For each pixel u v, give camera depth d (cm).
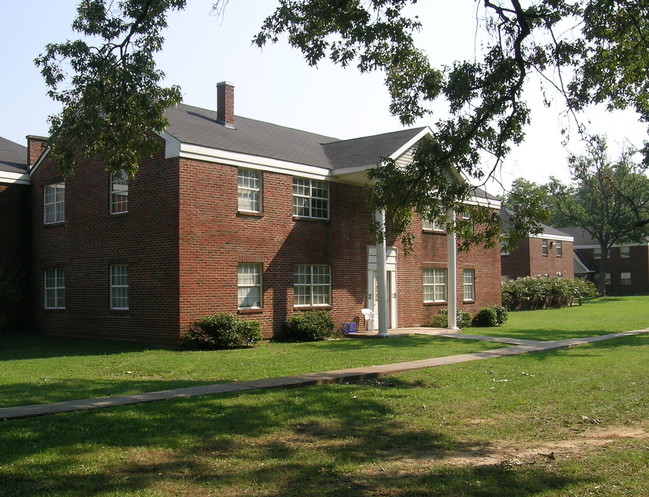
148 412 971
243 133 2384
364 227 2544
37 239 2473
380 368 1494
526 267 5341
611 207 5822
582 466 750
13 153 2745
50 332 2391
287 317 2234
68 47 1395
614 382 1349
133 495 634
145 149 1471
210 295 2002
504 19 1336
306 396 1142
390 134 2619
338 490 661
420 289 2795
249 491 658
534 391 1239
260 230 2159
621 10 1382
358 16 1362
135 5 1389
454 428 943
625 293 6875
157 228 1997
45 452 756
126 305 2122
